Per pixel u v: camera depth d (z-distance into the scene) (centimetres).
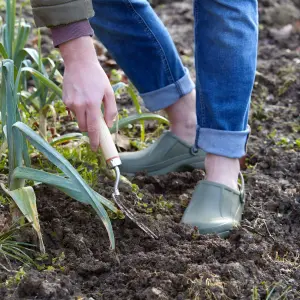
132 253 255
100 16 289
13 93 247
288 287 233
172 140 312
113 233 259
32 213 241
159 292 225
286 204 290
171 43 295
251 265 243
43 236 258
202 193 271
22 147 255
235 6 251
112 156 241
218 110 259
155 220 272
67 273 241
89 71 229
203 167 317
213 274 234
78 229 266
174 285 232
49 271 237
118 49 296
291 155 336
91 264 244
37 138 234
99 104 230
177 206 289
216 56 254
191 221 266
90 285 237
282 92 409
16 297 226
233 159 271
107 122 239
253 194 303
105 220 234
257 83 414
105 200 249
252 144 352
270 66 443
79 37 228
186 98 308
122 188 293
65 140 304
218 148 265
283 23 527
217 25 252
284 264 249
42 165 305
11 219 259
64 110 371
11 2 315
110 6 284
